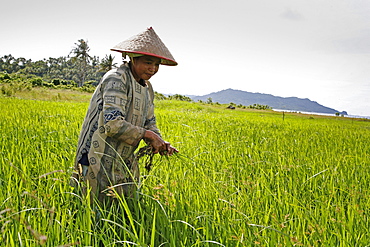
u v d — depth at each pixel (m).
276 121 22.08
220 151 5.93
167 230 2.64
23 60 154.12
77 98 38.06
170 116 16.62
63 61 153.88
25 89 38.34
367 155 6.63
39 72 146.00
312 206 3.44
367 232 2.85
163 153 3.34
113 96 3.05
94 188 3.18
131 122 3.25
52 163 4.21
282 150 6.51
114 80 3.09
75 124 8.20
